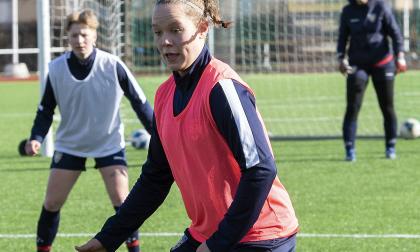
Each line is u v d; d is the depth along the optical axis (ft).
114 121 30.30
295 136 68.59
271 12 99.19
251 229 17.67
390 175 49.90
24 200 44.78
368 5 51.19
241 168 16.57
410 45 124.57
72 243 34.83
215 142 17.15
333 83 113.50
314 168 53.21
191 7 16.90
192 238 18.58
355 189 45.75
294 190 45.93
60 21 58.49
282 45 103.04
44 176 52.42
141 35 101.19
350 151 55.47
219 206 17.69
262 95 104.53
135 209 19.22
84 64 29.76
